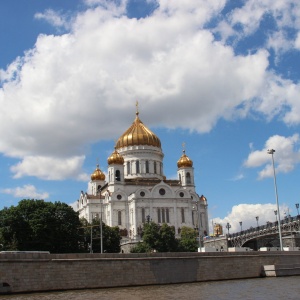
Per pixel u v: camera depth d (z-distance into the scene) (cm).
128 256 7344
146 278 7400
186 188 18075
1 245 10606
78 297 5656
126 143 18462
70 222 11025
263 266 8831
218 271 8250
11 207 10606
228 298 5322
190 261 7975
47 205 10850
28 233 10344
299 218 11606
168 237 12725
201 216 17950
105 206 17500
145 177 18112
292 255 9381
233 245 14475
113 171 17575
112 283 7075
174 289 6588
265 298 5253
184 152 18775
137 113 19438
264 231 12950
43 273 6519
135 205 16738
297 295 5484
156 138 18812
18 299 5494
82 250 11388
